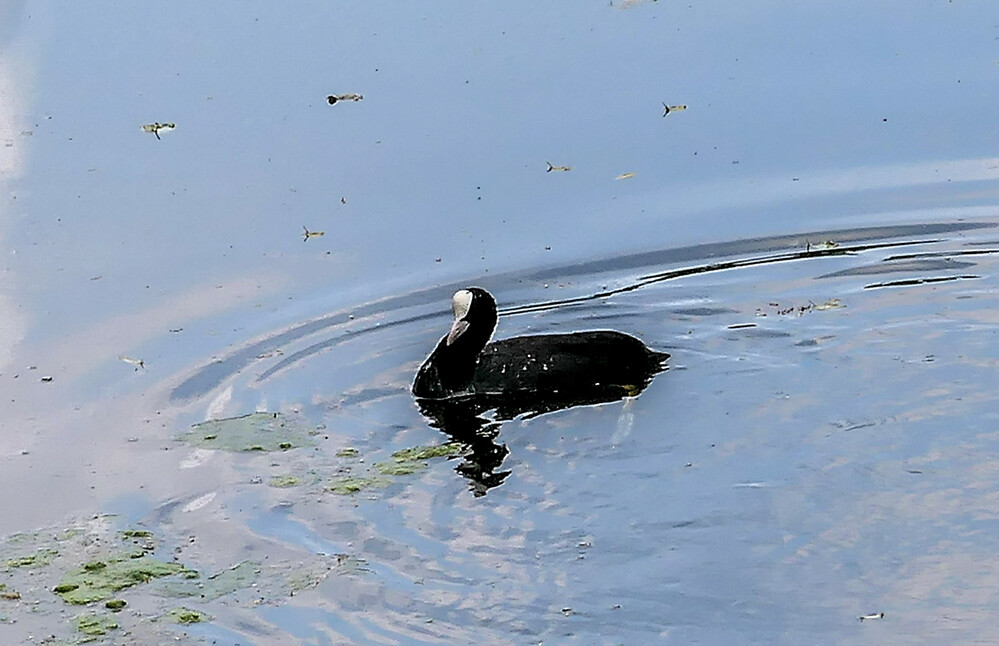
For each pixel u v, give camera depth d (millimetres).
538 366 12000
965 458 10062
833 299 13297
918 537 9031
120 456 10875
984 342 12086
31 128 16766
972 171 15438
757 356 12219
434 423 11336
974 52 17859
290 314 13430
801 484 9836
